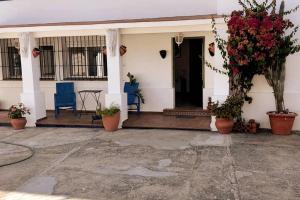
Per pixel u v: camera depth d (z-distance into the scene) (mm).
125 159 6035
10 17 9820
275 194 4426
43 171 5547
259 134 7484
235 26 6941
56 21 9555
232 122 7539
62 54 10680
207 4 8477
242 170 5305
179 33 9523
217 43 7566
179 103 10961
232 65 7305
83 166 5738
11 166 5828
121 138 7520
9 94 11242
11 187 4918
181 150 6461
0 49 11094
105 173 5375
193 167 5516
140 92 10297
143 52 10172
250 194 4441
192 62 11977
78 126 8781
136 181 5004
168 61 10008
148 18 8367
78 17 9391
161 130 8164
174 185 4816
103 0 9180
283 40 7074
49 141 7469
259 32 6836
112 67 8430
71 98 10023
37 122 9055
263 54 6949
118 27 8039
